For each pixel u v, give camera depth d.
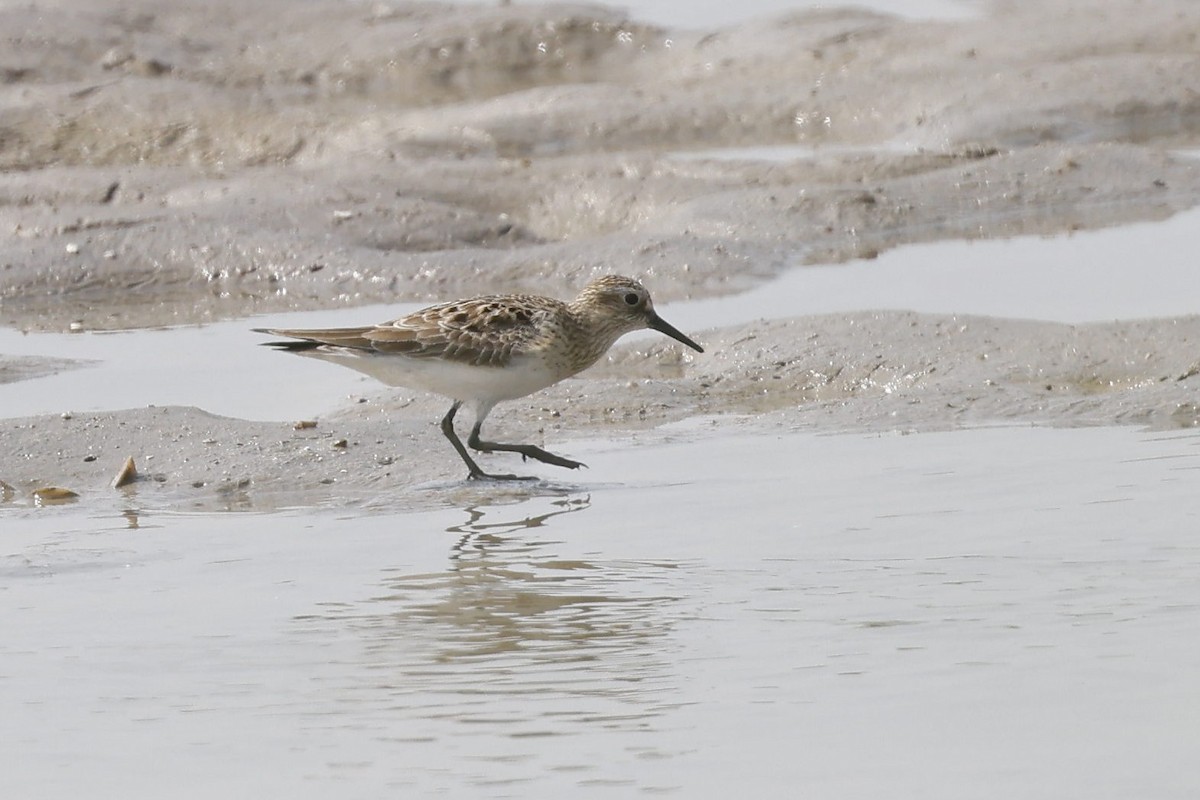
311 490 12.86
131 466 13.27
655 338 17.16
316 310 20.52
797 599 9.30
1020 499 11.16
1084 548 9.91
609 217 24.16
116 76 32.59
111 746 7.47
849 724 7.34
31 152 29.52
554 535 11.10
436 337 12.97
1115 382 14.61
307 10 36.06
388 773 7.01
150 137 29.58
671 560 10.29
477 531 11.36
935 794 6.57
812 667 8.12
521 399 15.30
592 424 14.65
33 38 33.28
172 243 22.78
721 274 20.50
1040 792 6.54
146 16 35.00
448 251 22.25
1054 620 8.61
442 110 30.09
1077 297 17.73
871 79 29.56
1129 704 7.38
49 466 13.53
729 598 9.41
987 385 14.62
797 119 28.83
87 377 16.94
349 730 7.57
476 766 7.05
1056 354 15.20
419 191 24.81
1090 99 27.81
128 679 8.42
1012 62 30.05
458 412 14.98
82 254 22.67
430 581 10.13
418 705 7.88
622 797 6.65
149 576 10.48
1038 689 7.62
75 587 10.25
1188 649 8.05
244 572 10.52
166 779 7.06
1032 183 23.62
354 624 9.27
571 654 8.56
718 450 13.41
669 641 8.69
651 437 14.04
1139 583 9.16
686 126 29.03
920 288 18.91
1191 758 6.78
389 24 35.56
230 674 8.47
